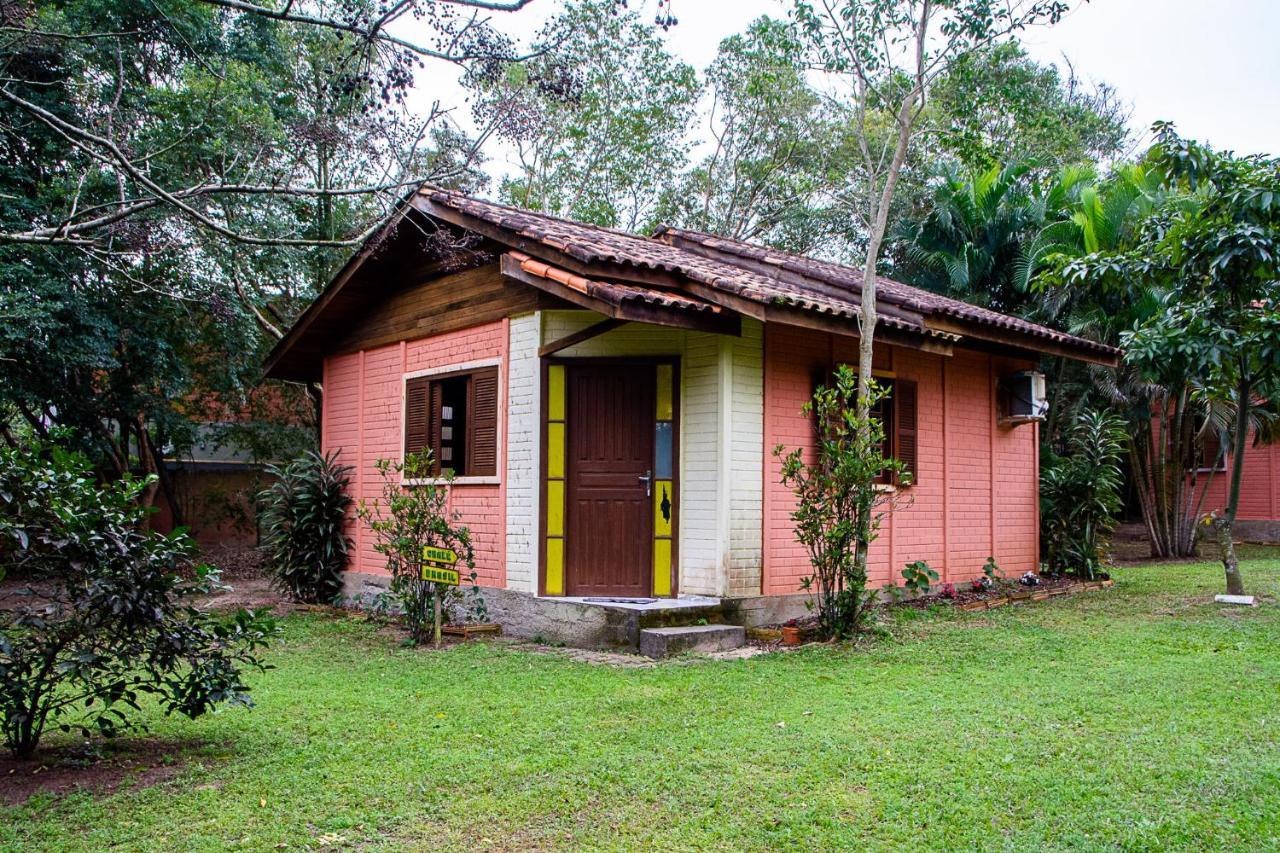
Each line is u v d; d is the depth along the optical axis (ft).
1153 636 26.00
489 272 32.24
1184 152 29.99
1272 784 13.84
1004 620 29.40
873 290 27.37
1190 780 14.07
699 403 28.43
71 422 48.11
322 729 17.92
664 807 13.56
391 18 22.26
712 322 26.86
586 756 15.87
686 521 28.43
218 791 14.42
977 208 58.85
